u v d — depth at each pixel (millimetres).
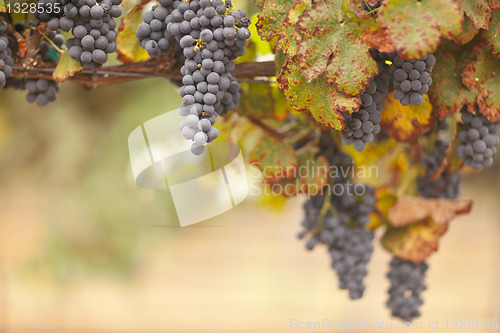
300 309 6090
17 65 1291
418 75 1217
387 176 1539
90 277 3848
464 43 1255
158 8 1243
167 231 3965
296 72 1223
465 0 1219
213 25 1201
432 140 1464
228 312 6125
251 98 1420
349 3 1193
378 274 6914
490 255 7930
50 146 3848
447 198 1486
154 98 3479
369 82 1218
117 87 3494
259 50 1422
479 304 5941
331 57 1216
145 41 1260
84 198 3688
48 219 3869
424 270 1510
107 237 3729
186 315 6000
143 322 5715
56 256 3750
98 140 3742
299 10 1223
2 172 4148
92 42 1224
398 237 1487
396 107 1329
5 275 4156
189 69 1203
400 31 1180
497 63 1278
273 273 7422
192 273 7414
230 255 8133
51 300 5355
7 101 3688
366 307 6000
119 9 1237
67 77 1271
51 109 3715
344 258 1492
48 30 1261
